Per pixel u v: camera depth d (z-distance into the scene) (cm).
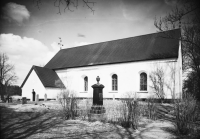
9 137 698
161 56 2334
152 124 1018
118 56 2803
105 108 1220
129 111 929
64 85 3238
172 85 2212
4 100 2953
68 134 759
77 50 3675
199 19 1428
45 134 752
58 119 1098
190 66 3416
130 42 3006
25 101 2097
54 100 2809
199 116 1038
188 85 3128
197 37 2208
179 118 829
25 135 729
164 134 794
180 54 2602
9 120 1026
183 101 858
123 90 2592
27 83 3045
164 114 1323
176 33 2464
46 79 2980
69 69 3238
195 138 736
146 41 2811
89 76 2973
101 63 2841
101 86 1320
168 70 2266
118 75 2672
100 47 3328
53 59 3809
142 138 727
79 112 1204
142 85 2491
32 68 3016
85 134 764
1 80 3881
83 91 3034
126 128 894
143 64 2473
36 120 1062
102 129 859
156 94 2269
